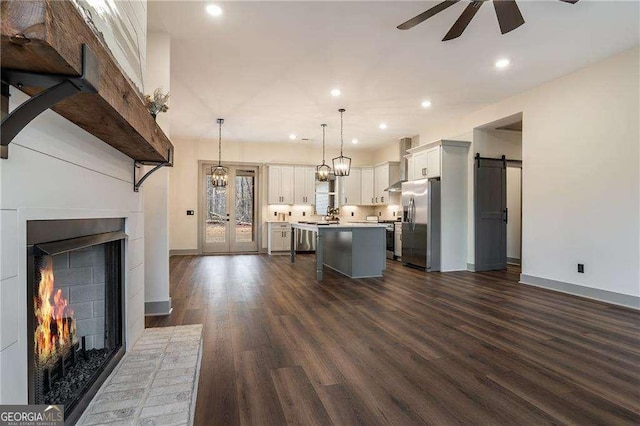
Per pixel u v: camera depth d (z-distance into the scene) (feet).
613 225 12.25
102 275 5.61
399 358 7.62
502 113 17.10
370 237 17.44
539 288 14.75
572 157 13.70
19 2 2.21
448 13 9.65
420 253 19.84
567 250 13.87
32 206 3.31
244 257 25.04
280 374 6.84
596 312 11.14
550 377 6.73
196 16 9.70
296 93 15.97
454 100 17.03
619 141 12.08
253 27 10.30
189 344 6.89
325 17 9.78
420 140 23.71
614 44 11.45
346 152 30.45
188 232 26.43
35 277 3.71
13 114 2.78
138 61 6.66
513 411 5.57
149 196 10.78
